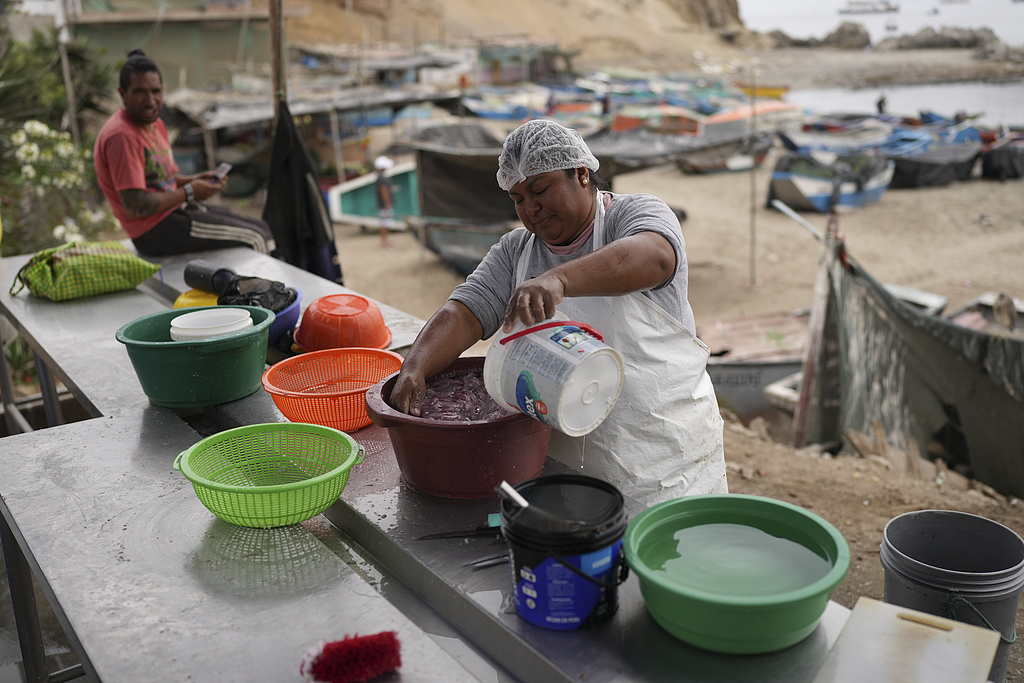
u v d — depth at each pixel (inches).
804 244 705.0
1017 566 98.9
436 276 602.5
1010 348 266.4
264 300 130.0
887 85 2256.4
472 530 76.5
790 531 65.6
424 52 1359.5
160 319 117.6
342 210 737.6
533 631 62.4
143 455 96.2
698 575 60.6
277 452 88.7
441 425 76.1
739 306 556.1
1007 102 1827.0
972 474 286.8
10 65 415.2
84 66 573.0
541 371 71.5
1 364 182.7
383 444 97.4
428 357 85.2
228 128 816.9
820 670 55.0
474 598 66.8
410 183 742.5
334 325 123.9
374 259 649.6
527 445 80.1
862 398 288.8
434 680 58.8
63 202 383.2
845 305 278.2
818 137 949.2
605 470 91.5
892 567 104.0
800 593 54.7
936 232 730.8
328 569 72.8
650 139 677.9
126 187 179.0
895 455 277.6
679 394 90.4
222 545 76.8
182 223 190.1
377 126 1121.4
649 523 65.6
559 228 83.8
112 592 69.7
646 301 86.3
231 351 108.0
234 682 58.9
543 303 69.7
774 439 328.5
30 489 88.2
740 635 56.2
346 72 1066.1
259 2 940.0
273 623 65.5
